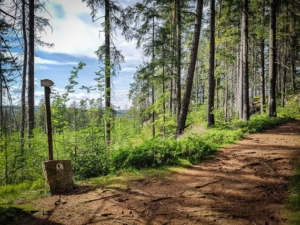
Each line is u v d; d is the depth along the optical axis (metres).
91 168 6.11
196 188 4.69
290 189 4.18
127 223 3.26
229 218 3.31
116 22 10.71
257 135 9.80
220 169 5.92
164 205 3.88
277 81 27.12
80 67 7.06
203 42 21.52
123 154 6.86
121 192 4.58
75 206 3.92
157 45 12.66
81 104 7.42
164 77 12.98
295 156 6.23
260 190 4.34
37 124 8.52
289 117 14.02
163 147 7.16
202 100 38.34
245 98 14.53
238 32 19.14
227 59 18.97
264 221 3.16
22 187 5.19
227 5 14.92
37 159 6.50
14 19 2.89
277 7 15.04
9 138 5.99
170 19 16.73
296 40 22.53
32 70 8.74
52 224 3.27
